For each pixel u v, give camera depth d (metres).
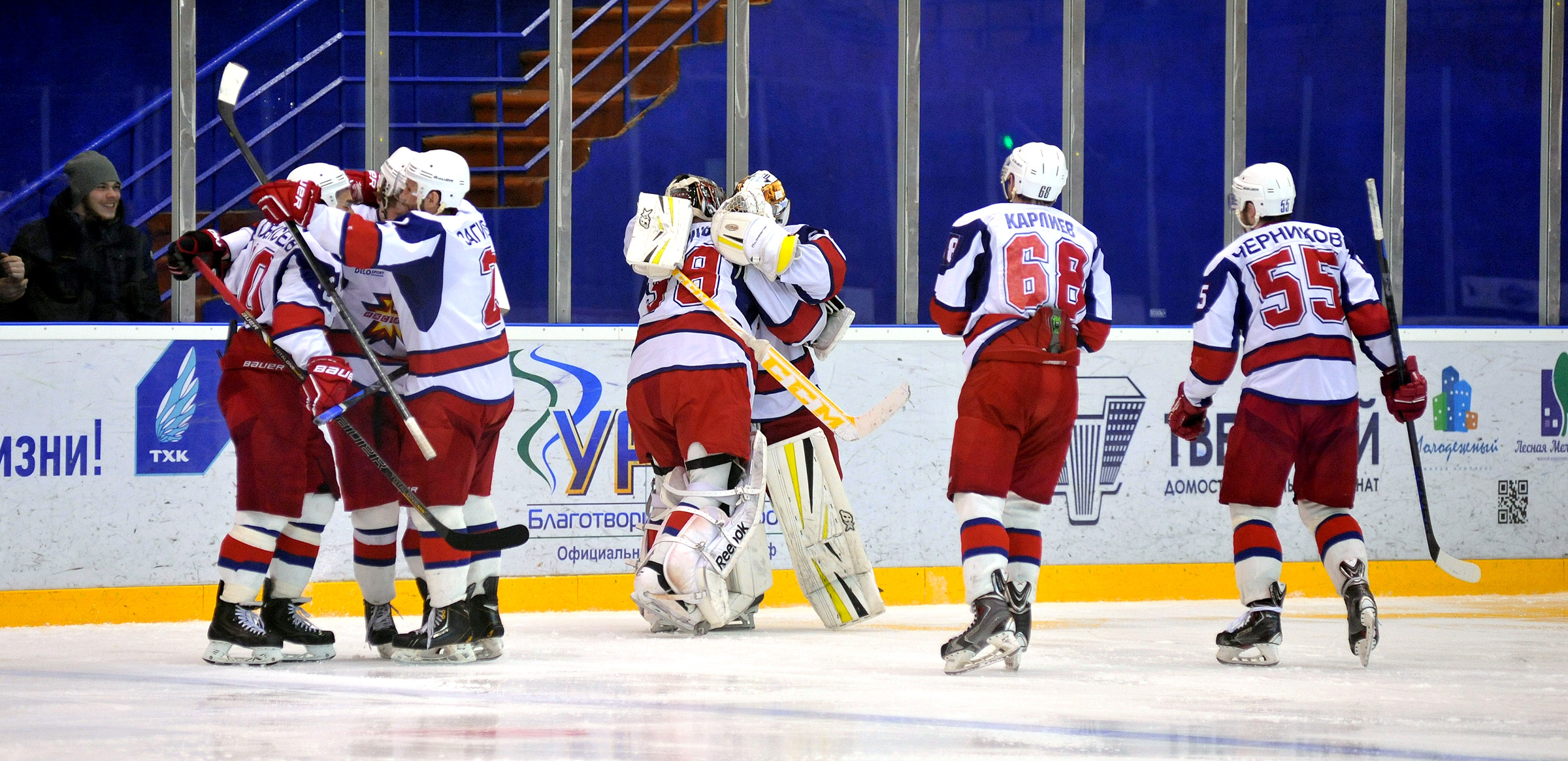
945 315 15.62
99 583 20.67
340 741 10.62
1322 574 25.30
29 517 20.38
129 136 24.67
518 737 10.81
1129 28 27.59
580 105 26.41
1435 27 28.19
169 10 24.78
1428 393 25.53
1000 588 14.88
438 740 10.66
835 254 18.55
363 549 16.34
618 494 22.83
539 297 26.47
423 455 15.59
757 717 11.80
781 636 19.09
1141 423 24.67
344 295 15.93
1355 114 28.23
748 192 19.80
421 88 26.33
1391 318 16.58
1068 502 24.30
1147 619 21.55
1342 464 16.30
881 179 26.95
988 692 13.44
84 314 22.19
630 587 22.81
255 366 15.51
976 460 15.23
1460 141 28.31
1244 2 26.94
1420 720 11.88
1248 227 17.17
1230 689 13.77
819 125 26.72
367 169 24.28
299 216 14.64
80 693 13.23
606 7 26.47
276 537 15.69
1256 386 16.44
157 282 22.70
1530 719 11.99
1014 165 16.08
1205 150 27.89
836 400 23.59
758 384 20.16
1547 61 27.56
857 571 20.16
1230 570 24.98
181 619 21.03
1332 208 28.23
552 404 22.55
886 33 26.88
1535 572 25.88
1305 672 15.33
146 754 10.05
